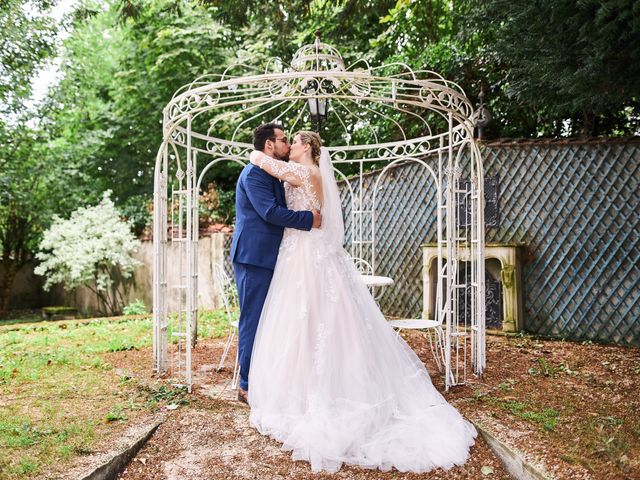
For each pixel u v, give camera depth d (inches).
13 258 520.1
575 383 154.9
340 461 104.7
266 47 365.1
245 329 138.6
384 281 180.9
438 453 105.2
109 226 429.7
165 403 136.9
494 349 205.6
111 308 478.9
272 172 131.6
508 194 248.4
